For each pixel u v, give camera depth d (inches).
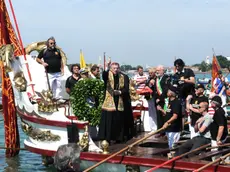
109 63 498.0
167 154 457.1
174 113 459.8
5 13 621.9
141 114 605.0
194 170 380.8
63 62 607.5
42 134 515.8
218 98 417.7
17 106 565.0
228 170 375.2
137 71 647.1
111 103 495.2
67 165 205.2
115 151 466.0
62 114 502.9
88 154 463.2
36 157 641.6
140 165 428.1
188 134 566.3
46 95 513.3
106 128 495.8
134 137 540.7
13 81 547.2
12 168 574.6
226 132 422.9
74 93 503.2
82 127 480.7
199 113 463.2
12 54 546.3
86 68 565.6
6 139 645.9
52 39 588.7
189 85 499.8
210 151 433.1
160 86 533.6
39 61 584.4
